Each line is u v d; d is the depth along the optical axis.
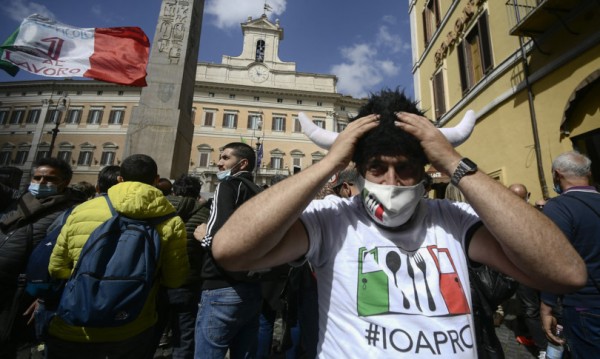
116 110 34.44
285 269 2.27
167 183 3.87
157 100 8.04
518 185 3.69
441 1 9.75
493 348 1.67
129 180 2.14
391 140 0.97
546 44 5.52
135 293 1.62
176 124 7.93
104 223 1.75
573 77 4.98
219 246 0.90
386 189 0.96
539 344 3.37
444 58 9.53
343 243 1.02
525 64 5.93
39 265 1.89
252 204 0.91
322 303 1.01
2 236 2.20
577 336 1.81
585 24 4.79
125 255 1.65
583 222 1.80
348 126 1.03
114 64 6.25
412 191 0.95
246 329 2.16
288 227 0.89
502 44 6.71
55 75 5.90
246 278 2.00
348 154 0.96
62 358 1.67
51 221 2.33
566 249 0.83
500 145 6.73
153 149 7.69
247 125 35.12
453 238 1.04
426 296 0.92
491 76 6.98
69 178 2.60
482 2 7.41
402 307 0.90
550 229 0.83
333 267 1.00
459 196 2.36
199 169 32.66
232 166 2.60
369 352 0.86
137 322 1.78
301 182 0.89
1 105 35.16
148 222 1.87
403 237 1.00
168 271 1.96
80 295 1.55
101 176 2.58
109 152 33.16
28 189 2.43
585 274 0.83
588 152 4.81
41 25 5.88
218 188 2.10
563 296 1.92
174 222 2.01
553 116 5.38
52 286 1.87
